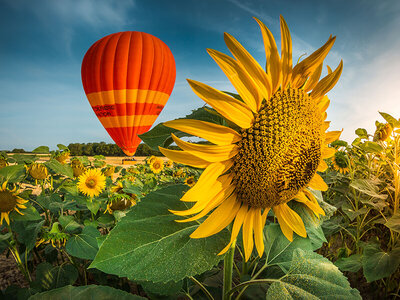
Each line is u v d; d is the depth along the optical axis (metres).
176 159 0.99
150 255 1.07
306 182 1.18
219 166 1.05
